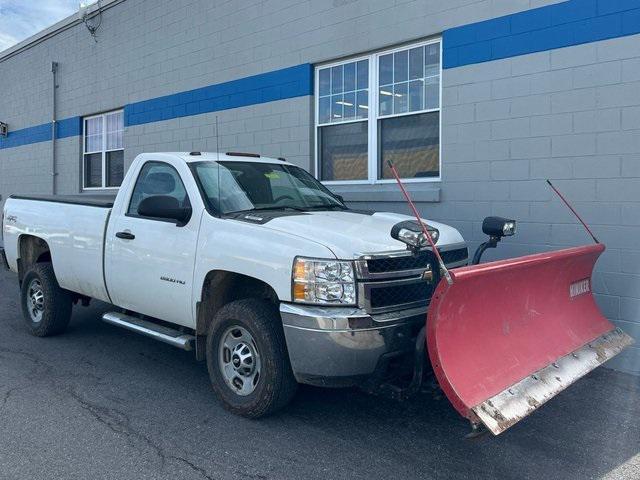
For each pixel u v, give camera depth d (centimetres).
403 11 775
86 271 620
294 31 912
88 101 1380
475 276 383
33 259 739
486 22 696
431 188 756
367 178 842
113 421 462
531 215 669
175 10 1125
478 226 712
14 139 1662
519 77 671
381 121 825
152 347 670
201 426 454
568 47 635
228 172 557
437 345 374
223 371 480
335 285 411
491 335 415
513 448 426
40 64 1538
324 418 473
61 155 1486
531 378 413
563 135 642
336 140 883
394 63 806
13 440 428
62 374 573
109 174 1362
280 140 941
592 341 497
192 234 502
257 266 444
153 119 1191
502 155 688
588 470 395
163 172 562
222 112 1038
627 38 598
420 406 500
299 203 572
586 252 504
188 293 501
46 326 690
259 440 432
